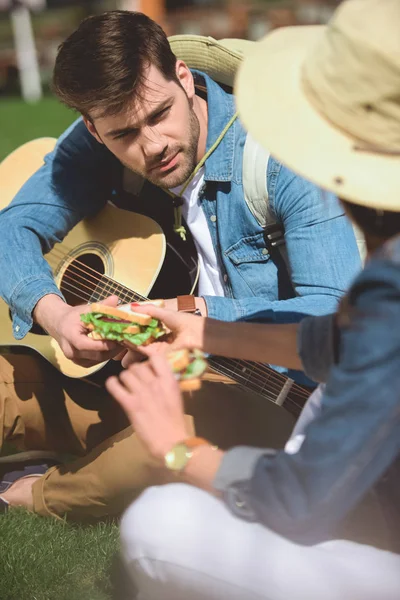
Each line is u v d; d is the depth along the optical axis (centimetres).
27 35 1399
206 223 272
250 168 253
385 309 144
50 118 928
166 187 262
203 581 170
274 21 1553
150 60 242
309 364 185
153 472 234
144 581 178
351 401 146
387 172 155
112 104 241
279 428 244
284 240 259
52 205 290
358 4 156
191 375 179
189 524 170
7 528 260
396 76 149
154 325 210
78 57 241
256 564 166
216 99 259
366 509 173
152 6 1394
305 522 156
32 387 274
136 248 290
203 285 285
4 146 752
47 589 238
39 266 270
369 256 165
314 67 162
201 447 170
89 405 278
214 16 1562
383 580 166
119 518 262
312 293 245
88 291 292
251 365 247
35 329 286
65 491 257
